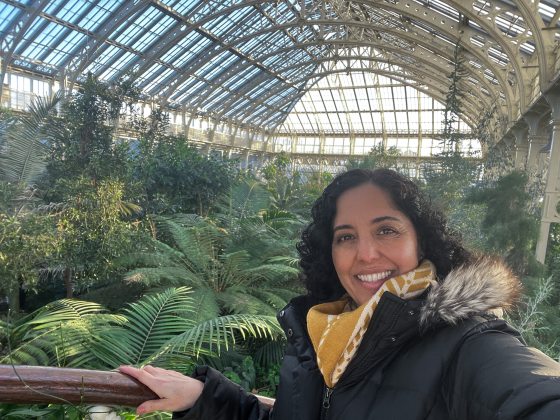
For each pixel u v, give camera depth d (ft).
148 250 23.13
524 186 25.59
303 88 119.75
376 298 2.74
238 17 70.90
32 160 22.35
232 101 105.60
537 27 33.12
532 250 26.58
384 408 2.43
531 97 41.63
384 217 2.87
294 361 3.25
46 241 18.56
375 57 95.04
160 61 72.79
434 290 2.52
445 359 2.37
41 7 50.83
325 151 134.92
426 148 120.57
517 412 1.81
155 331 9.35
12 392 2.66
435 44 58.39
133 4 56.95
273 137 140.87
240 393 3.50
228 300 18.13
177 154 36.70
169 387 3.14
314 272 3.53
